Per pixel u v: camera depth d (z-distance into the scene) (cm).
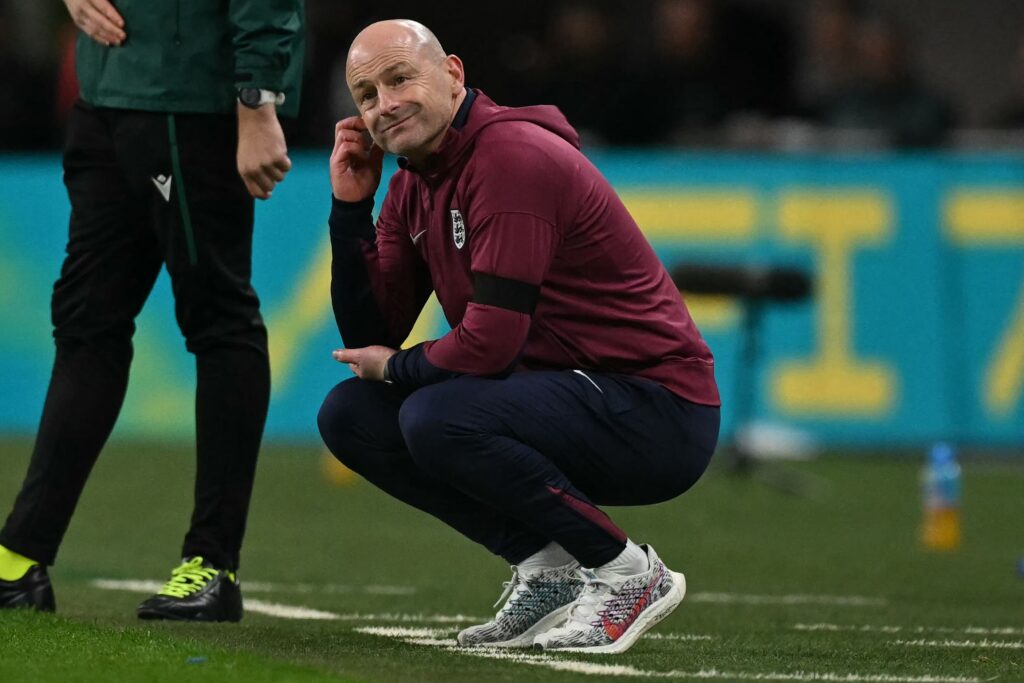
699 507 3005
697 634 1612
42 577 1623
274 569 2186
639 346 1431
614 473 1434
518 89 4166
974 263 3672
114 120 1605
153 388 3803
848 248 3688
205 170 1598
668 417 1427
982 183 3678
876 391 3681
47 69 4434
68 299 1641
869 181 3691
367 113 1395
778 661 1414
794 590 2045
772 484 3262
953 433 3669
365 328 1495
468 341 1384
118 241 1633
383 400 1474
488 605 1862
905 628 1694
